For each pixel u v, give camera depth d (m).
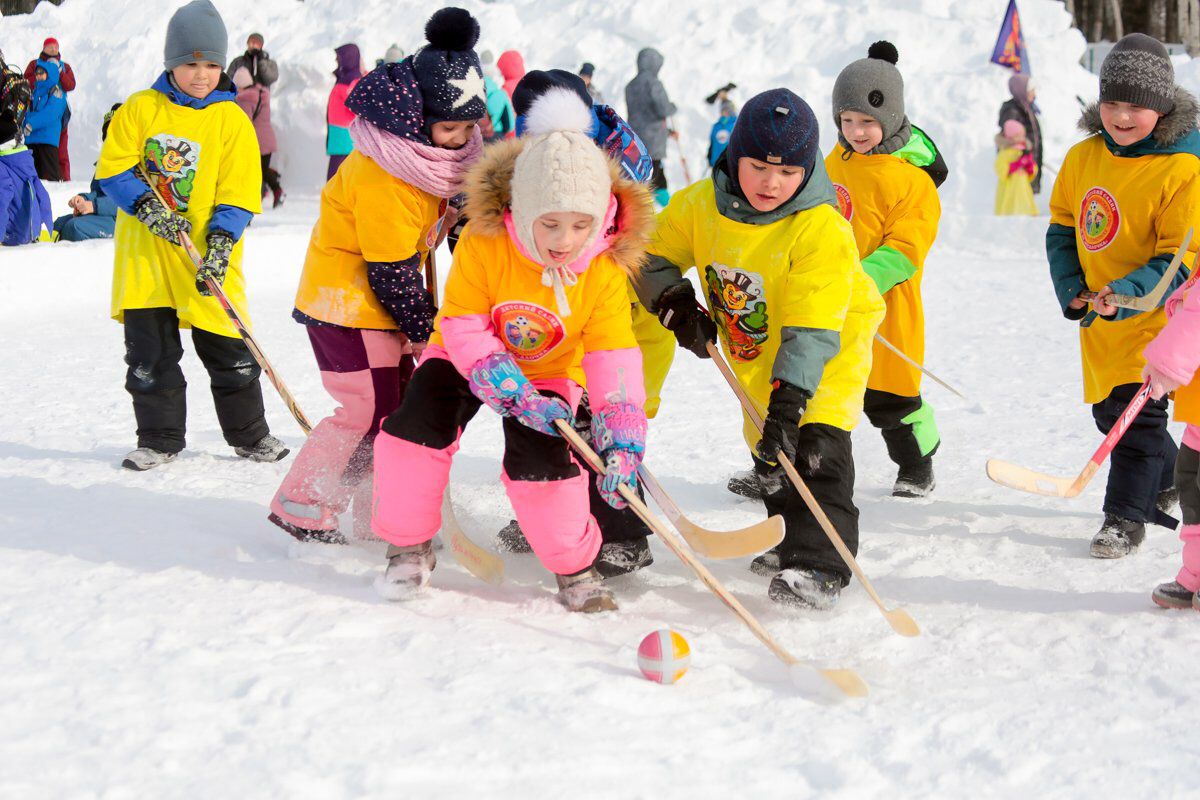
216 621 3.44
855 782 2.65
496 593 3.85
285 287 11.98
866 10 19.42
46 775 2.55
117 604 3.54
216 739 2.73
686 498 5.15
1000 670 3.33
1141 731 2.95
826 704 3.06
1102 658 3.39
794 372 3.61
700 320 3.96
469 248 3.52
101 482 5.02
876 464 5.87
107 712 2.84
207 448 5.76
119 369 7.83
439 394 3.66
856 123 4.84
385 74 3.90
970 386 7.57
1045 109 17.53
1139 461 4.45
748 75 19.11
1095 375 4.63
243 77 17.42
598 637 3.48
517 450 3.61
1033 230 15.11
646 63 16.41
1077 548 4.52
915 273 4.94
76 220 12.35
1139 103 4.36
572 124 3.64
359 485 4.25
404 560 3.73
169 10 24.58
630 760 2.71
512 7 21.66
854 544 3.82
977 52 18.53
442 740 2.75
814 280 3.69
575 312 3.54
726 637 3.53
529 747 2.74
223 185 5.18
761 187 3.68
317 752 2.68
